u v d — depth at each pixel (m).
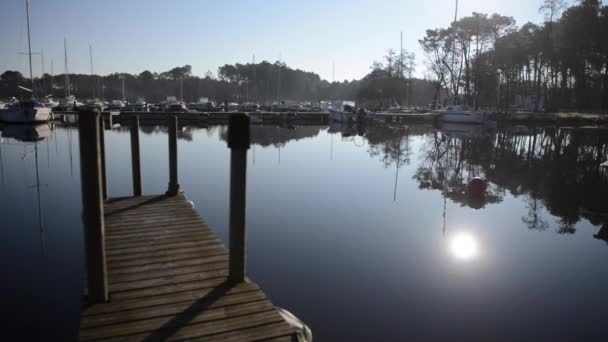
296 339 3.82
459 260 8.10
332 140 30.72
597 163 21.55
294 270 7.36
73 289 6.57
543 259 8.32
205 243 6.09
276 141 29.42
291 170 17.94
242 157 4.56
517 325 5.77
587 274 7.58
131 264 5.28
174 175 9.23
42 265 7.46
